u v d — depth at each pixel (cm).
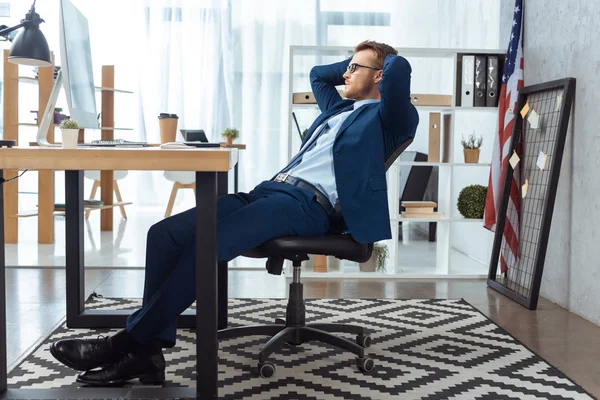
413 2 634
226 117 643
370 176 227
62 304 313
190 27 640
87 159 163
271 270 229
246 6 637
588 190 305
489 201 388
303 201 226
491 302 337
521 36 380
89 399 179
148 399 178
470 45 627
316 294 347
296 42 640
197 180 172
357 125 235
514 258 380
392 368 232
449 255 400
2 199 192
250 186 649
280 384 214
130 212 680
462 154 526
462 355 247
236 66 640
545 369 232
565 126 316
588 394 209
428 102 395
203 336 176
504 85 386
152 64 643
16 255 441
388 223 225
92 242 502
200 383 177
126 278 381
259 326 245
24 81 493
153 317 191
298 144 454
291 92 387
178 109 643
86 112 232
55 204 521
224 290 271
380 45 253
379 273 395
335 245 218
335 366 233
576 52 318
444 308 320
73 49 217
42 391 184
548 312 317
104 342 204
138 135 645
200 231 173
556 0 340
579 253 312
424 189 536
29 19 214
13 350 243
